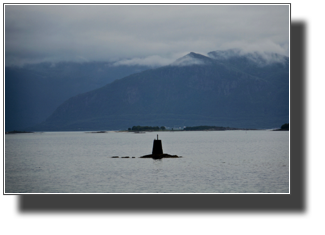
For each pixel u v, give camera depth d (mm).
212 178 50688
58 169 66125
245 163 72938
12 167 71438
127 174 54969
